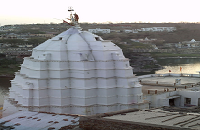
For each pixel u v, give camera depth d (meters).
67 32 83.38
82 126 46.59
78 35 81.75
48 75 77.81
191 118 48.69
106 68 77.62
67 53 78.69
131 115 52.25
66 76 77.69
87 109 76.06
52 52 78.50
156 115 51.81
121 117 50.28
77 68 77.25
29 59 82.19
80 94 76.62
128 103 77.69
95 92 77.75
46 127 48.59
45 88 77.06
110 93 77.62
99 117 50.44
